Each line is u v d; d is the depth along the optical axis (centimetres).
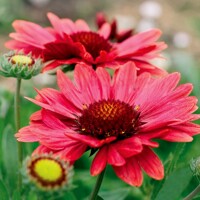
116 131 38
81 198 52
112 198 48
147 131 37
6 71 41
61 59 45
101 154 36
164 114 38
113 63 45
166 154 56
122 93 41
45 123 38
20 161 43
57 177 34
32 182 33
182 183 39
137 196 53
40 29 48
